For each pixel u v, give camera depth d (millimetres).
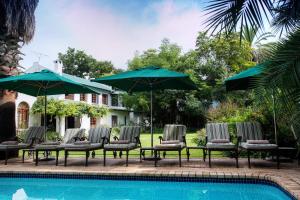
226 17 3670
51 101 21562
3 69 8734
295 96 3166
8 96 9062
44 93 9320
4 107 8930
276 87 3215
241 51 23828
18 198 5301
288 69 3139
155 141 16656
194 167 6684
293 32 3254
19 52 9055
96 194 5527
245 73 6969
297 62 3111
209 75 27719
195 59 27828
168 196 5277
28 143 8328
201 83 26750
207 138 7449
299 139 5625
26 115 21531
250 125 7473
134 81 8578
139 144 7895
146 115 32375
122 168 6648
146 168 6609
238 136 6742
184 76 7254
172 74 7355
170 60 30125
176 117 30594
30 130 8836
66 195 5484
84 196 5406
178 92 28562
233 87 8203
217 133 7754
